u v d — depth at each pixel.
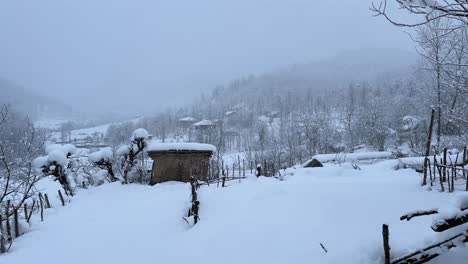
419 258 3.35
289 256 4.25
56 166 11.44
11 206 7.78
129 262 5.00
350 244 4.19
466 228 3.42
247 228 5.17
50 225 7.59
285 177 9.55
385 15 3.28
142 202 8.59
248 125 70.38
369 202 5.43
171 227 6.33
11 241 6.50
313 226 4.84
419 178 7.48
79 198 10.69
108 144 63.50
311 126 32.84
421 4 3.17
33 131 9.24
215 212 6.30
